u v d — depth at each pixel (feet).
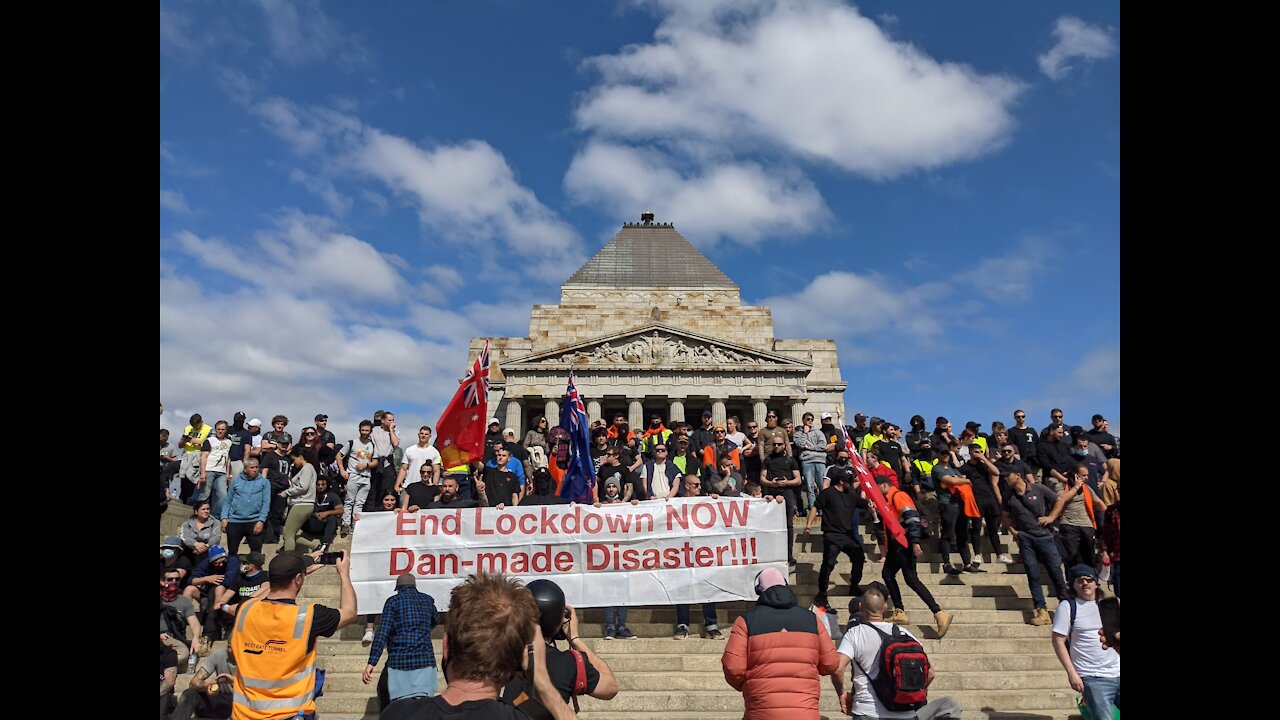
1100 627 34.42
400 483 62.03
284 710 23.90
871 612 29.12
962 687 43.80
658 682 44.21
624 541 49.03
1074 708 41.78
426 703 12.44
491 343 219.20
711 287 251.60
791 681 25.31
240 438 72.69
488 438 67.92
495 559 48.65
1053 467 69.97
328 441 71.77
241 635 24.35
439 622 48.49
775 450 61.77
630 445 78.64
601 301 230.07
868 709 28.12
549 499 52.29
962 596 55.21
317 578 57.21
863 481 51.08
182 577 46.91
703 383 201.46
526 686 17.48
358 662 45.98
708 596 48.47
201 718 36.81
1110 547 49.65
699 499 49.73
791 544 58.18
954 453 67.51
